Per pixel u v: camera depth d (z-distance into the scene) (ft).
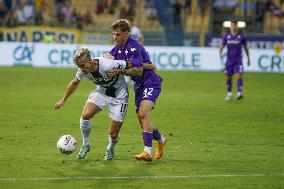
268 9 307.17
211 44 282.56
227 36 175.42
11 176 79.51
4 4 289.53
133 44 87.20
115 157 92.63
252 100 174.91
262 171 84.69
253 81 225.35
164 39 283.59
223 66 260.01
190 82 217.36
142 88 89.10
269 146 105.29
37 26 277.64
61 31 277.85
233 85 214.07
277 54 259.60
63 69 247.29
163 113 145.18
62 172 82.02
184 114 144.05
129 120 133.39
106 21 303.68
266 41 278.67
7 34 275.80
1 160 88.99
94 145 102.99
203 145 105.09
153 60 256.93
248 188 75.41
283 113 149.59
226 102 169.07
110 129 89.04
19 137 108.88
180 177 80.43
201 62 259.60
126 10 304.50
